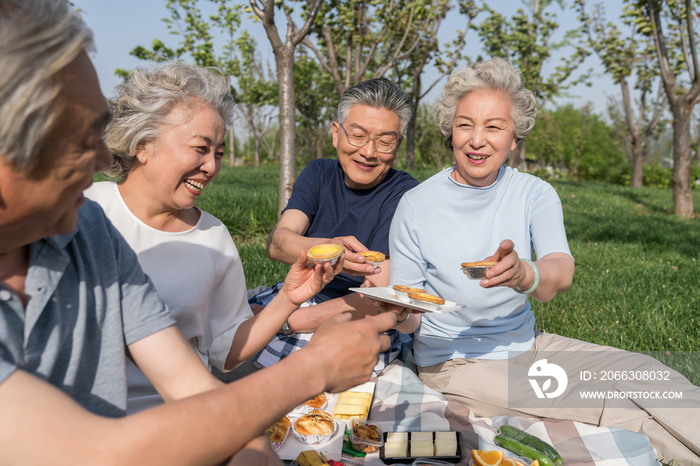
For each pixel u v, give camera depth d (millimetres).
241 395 819
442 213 2205
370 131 2406
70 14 708
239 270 1799
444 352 2311
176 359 1055
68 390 907
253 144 49875
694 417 1898
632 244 7262
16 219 738
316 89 29484
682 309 3936
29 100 650
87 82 732
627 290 4527
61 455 694
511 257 1602
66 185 750
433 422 2053
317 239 2314
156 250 1615
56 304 880
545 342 2457
